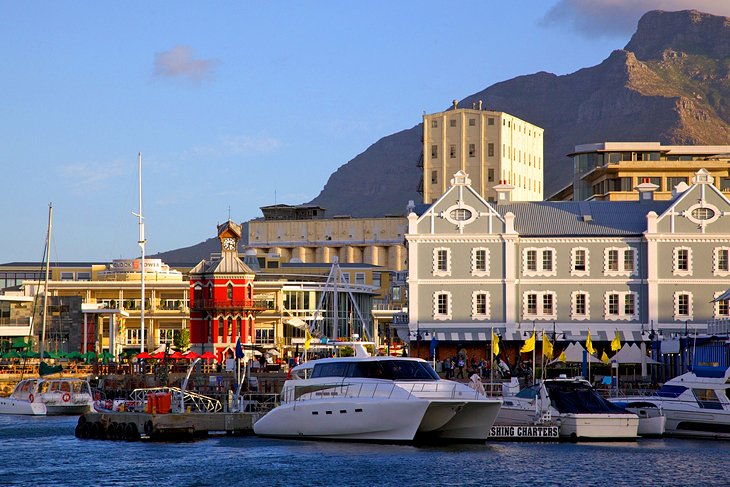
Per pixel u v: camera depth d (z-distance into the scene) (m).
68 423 104.38
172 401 95.81
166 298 184.25
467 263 128.75
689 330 126.12
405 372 80.44
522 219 132.38
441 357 127.81
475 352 128.00
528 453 75.38
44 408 113.75
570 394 83.56
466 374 115.69
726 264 127.31
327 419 80.88
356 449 77.19
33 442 86.69
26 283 184.75
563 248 128.88
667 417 84.69
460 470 68.75
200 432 87.25
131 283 183.25
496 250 128.88
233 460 73.69
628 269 128.38
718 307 126.69
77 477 68.56
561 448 77.88
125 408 95.25
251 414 88.56
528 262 128.88
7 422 105.62
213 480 66.75
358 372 80.88
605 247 128.75
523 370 117.00
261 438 85.25
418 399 76.50
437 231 129.25
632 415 82.31
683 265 127.69
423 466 70.12
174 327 180.38
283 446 79.75
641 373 120.25
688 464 71.19
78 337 176.12
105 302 181.75
